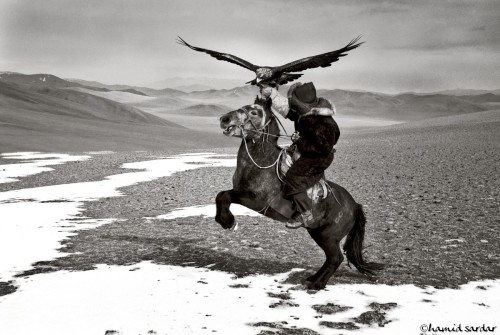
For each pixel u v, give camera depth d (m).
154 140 109.50
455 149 34.78
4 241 11.08
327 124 7.24
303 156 7.31
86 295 7.47
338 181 21.27
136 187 21.23
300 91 7.32
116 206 16.44
